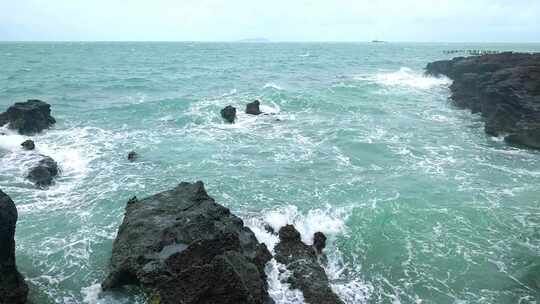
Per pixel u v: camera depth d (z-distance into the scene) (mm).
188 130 29531
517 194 19297
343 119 33000
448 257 14547
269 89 43562
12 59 86125
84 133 28203
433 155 24703
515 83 31266
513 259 14484
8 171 20812
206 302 10750
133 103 37062
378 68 76812
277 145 26094
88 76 56219
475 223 16641
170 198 15383
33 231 15648
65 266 13688
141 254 12633
